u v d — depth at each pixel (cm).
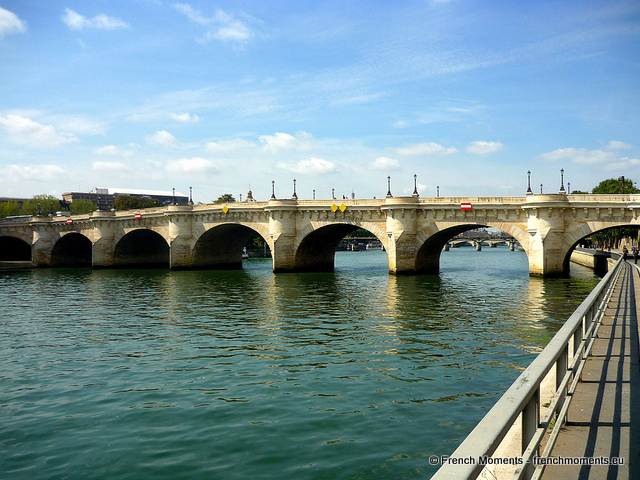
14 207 18462
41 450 1803
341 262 14038
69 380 2627
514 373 2575
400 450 1716
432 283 7038
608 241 14575
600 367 1360
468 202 7406
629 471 785
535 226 6856
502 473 780
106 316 4656
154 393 2388
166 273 9944
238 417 2055
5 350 3312
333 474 1567
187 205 10125
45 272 10981
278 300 5528
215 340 3516
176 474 1605
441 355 2970
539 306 4766
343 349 3172
